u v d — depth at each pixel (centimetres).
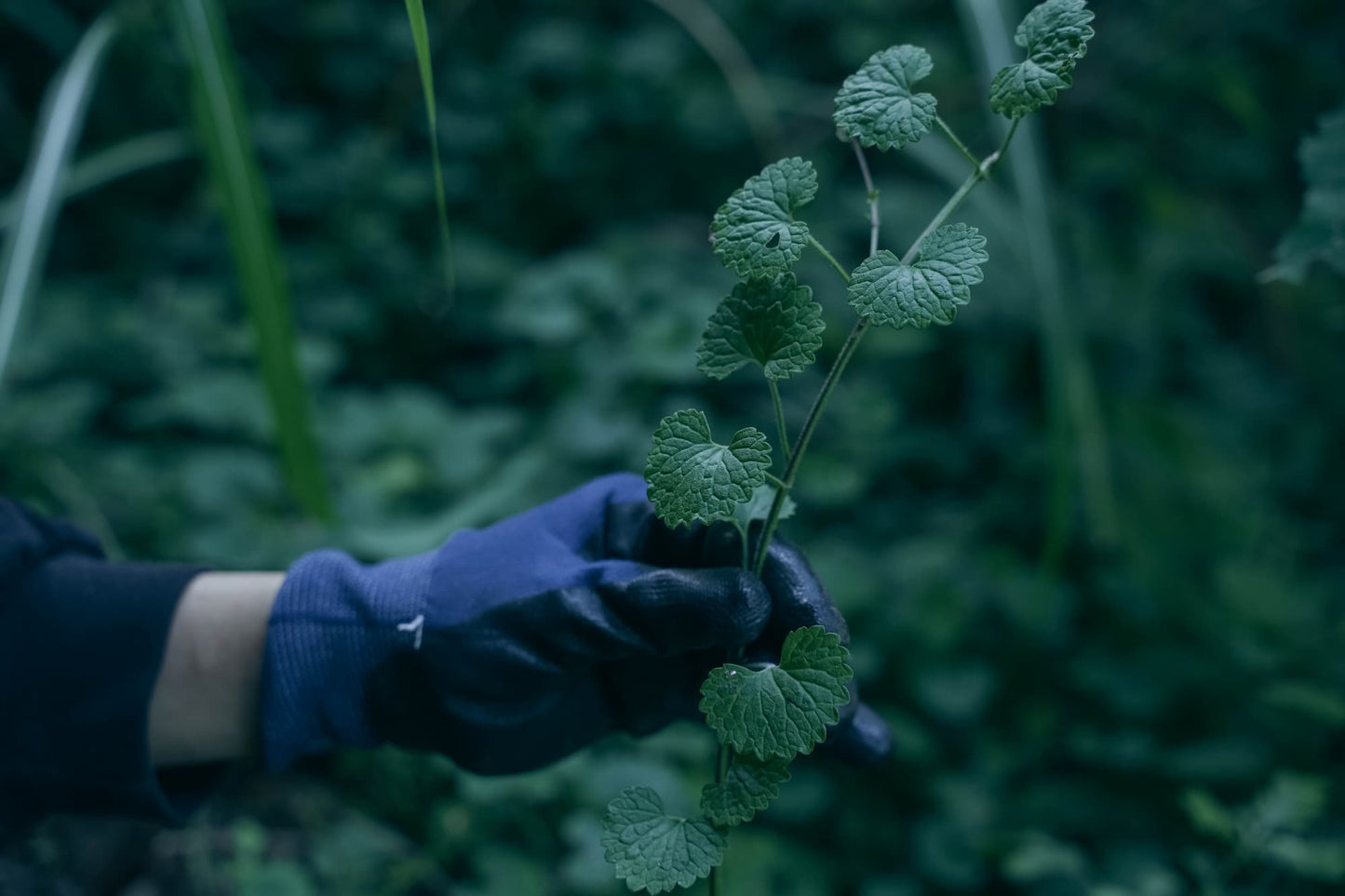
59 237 142
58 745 59
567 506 62
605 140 163
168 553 98
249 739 61
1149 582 112
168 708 61
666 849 51
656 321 118
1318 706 91
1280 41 173
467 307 139
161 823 61
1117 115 166
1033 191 85
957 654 106
